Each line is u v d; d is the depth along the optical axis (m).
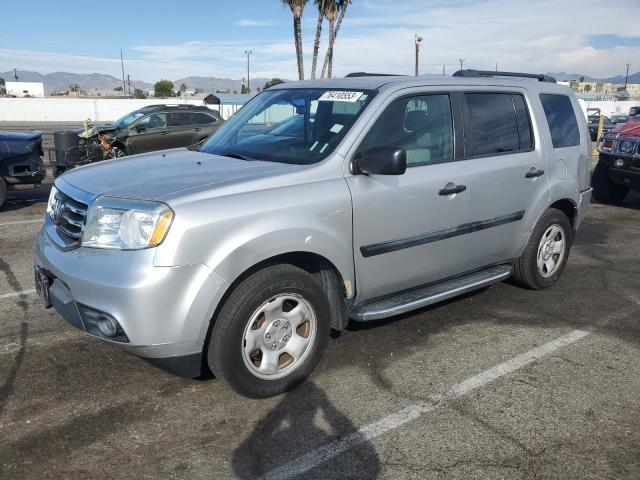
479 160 4.53
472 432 3.24
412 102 4.17
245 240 3.24
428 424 3.32
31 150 9.46
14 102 47.22
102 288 3.08
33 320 4.71
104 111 49.88
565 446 3.13
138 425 3.28
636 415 3.44
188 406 3.47
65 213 3.54
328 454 3.04
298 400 3.56
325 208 3.58
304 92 4.46
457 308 5.12
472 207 4.48
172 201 3.14
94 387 3.67
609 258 6.93
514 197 4.84
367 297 4.02
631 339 4.54
